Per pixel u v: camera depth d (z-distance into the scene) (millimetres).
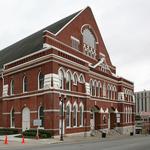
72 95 45656
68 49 48438
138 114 130000
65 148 24969
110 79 64688
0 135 44438
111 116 66562
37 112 43250
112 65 71812
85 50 58250
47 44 44688
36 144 31078
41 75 43438
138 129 82438
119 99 69125
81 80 49500
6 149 24594
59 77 42875
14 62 49719
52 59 41312
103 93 60750
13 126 48875
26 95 45906
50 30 55500
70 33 53438
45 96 41531
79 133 47000
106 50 69375
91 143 32656
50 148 25141
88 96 50250
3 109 51125
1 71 52906
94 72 56531
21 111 46906
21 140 35531
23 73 47312
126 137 52344
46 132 40156
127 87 74875
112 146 27766
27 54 50031
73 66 46469
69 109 45000
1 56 69812
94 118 58500
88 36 60531
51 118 40375
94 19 63781
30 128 44250
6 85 51219
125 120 71375
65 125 43250
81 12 58250
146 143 33281
